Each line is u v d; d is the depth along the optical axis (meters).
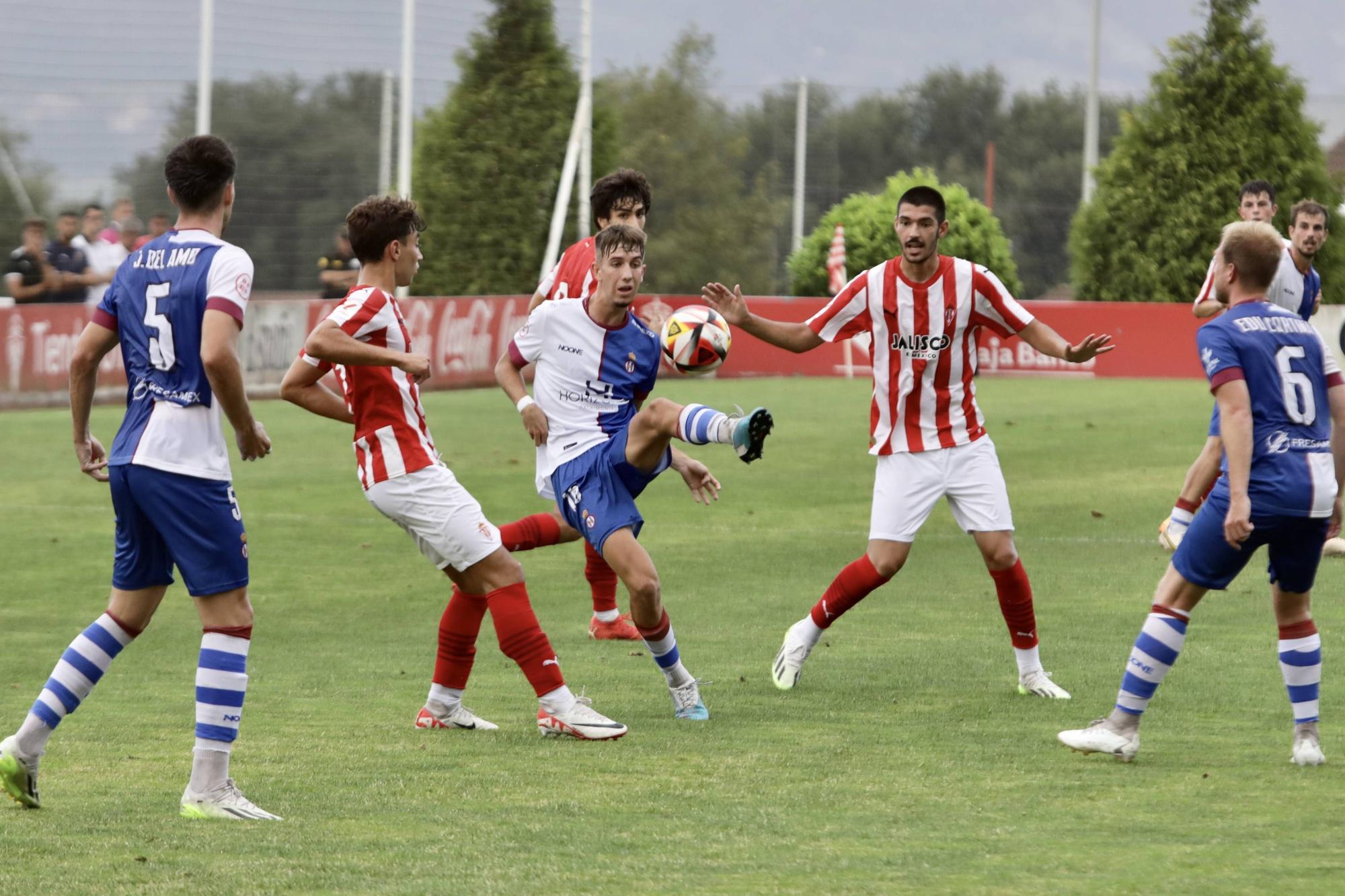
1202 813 14.53
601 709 20.17
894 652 23.70
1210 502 16.52
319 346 17.62
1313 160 89.38
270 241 94.94
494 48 85.38
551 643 25.06
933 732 18.52
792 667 21.27
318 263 94.94
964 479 21.00
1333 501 16.33
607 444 19.86
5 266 84.94
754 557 33.06
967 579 30.22
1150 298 89.75
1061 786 15.68
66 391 63.47
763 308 85.19
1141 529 35.62
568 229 87.75
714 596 28.73
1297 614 16.72
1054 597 27.89
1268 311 16.50
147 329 15.12
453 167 85.19
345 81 95.56
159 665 23.38
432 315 71.88
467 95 85.31
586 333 20.11
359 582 30.73
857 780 16.03
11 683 21.92
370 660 23.80
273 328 68.31
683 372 21.48
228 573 15.16
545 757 17.38
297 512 39.81
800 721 19.22
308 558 33.44
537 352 20.33
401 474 18.55
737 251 161.12
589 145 86.06
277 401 68.50
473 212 84.88
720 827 14.14
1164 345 80.50
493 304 76.81
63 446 52.25
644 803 15.15
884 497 21.19
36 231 65.75
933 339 20.91
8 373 61.19
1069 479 43.84
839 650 23.91
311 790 15.82
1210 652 22.86
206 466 15.07
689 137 165.75
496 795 15.56
